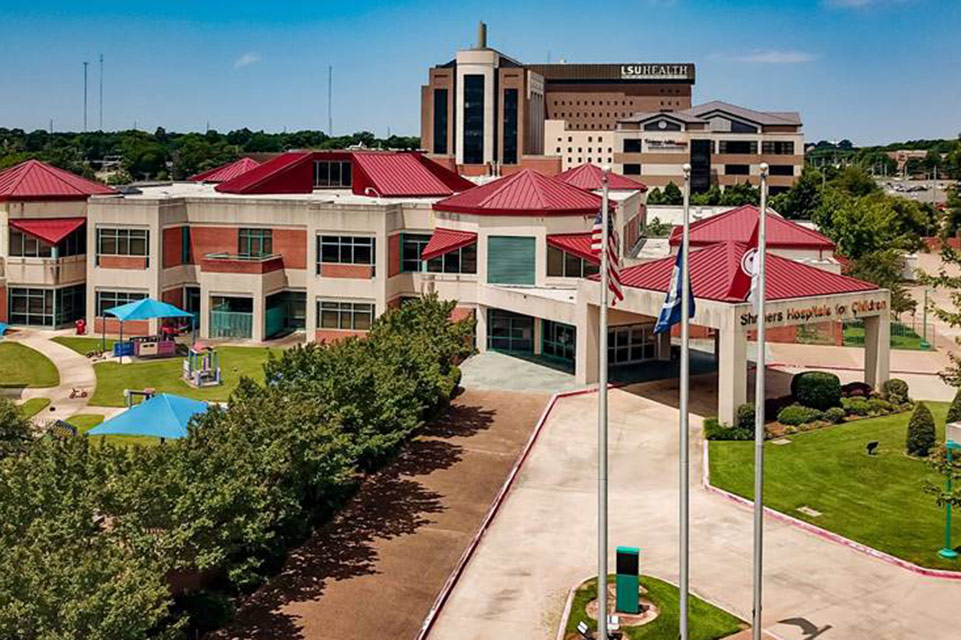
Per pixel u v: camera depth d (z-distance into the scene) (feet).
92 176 568.82
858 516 112.78
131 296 218.38
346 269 210.18
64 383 176.04
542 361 192.85
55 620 64.34
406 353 137.39
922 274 136.05
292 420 95.45
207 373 175.83
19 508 75.77
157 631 78.18
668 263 163.73
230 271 215.72
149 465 82.74
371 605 89.76
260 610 87.92
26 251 223.10
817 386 150.82
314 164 264.31
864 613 89.92
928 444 132.36
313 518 106.73
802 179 443.32
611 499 120.47
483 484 123.75
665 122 532.73
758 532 82.28
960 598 93.04
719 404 145.07
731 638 84.58
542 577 98.07
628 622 87.45
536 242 198.49
